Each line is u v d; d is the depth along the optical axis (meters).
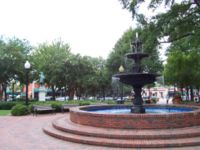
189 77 29.02
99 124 11.56
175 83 31.73
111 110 17.11
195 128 11.07
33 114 20.89
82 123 12.38
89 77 46.00
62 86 45.66
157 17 19.58
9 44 35.53
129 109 17.55
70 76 43.47
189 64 28.38
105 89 55.72
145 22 19.83
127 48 40.97
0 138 11.52
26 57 36.41
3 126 14.88
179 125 11.09
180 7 19.02
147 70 38.56
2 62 34.19
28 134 12.40
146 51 19.77
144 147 9.40
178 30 19.59
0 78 35.38
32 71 38.66
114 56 42.66
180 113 11.17
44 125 14.59
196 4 19.06
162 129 10.86
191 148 9.21
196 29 19.23
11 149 9.55
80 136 10.78
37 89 62.91
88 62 45.94
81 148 9.55
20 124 15.60
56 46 48.59
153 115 10.91
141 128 10.90
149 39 19.62
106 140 9.97
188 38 21.78
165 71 30.73
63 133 11.52
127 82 14.16
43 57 44.75
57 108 23.25
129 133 10.23
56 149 9.45
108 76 46.78
